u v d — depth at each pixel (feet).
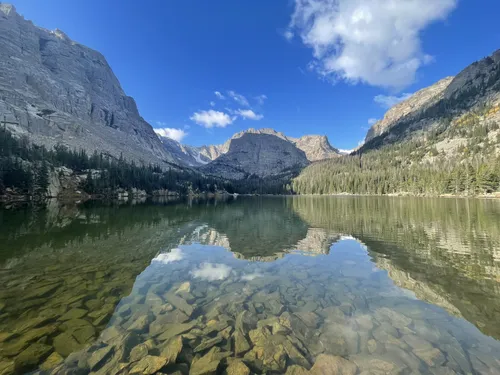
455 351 19.48
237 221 105.81
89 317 24.44
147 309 26.22
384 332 22.13
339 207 178.70
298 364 18.03
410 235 68.95
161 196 447.01
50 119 601.62
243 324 23.18
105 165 401.08
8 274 37.32
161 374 16.61
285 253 51.67
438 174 339.98
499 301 28.55
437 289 32.30
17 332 21.62
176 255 49.78
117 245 57.67
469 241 60.34
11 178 220.02
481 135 508.12
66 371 16.88
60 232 72.59
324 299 29.25
